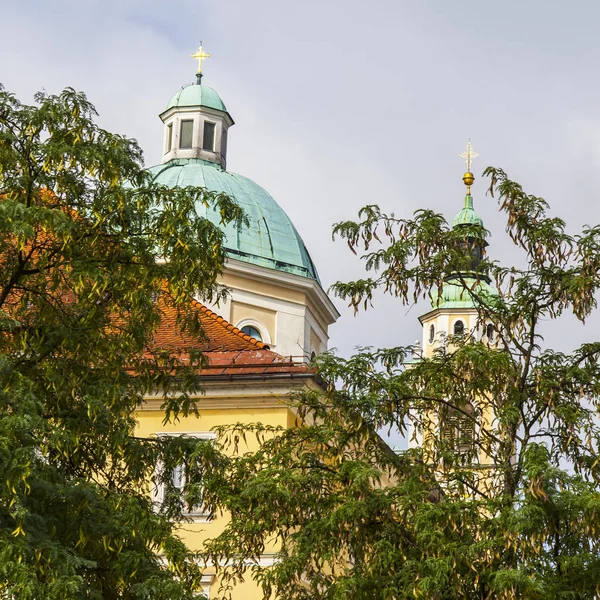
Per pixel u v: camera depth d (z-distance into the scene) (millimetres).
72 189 42344
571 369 44188
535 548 40531
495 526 41469
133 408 45344
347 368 45375
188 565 42188
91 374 43281
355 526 42719
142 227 43688
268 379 64625
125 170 43000
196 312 45750
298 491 43719
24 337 41781
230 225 90188
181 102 101812
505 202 46000
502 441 44250
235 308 88062
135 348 44094
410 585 41156
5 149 41469
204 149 101312
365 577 42375
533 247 45312
